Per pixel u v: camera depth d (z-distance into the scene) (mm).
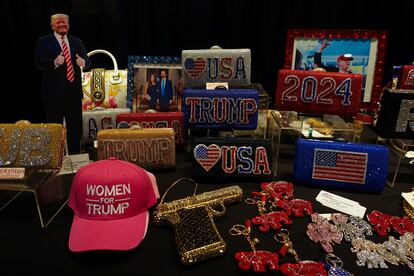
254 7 1587
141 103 1350
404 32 1515
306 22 1577
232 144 1080
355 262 784
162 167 1160
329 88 1134
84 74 1389
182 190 1065
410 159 1268
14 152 944
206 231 835
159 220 883
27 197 1018
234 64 1228
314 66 1414
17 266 800
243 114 1153
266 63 1648
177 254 798
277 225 886
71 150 1203
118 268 765
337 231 866
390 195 1053
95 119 1284
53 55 1090
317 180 1069
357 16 1532
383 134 1105
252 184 1094
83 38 1692
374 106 1404
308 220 929
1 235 866
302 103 1167
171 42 1673
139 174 901
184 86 1267
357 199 1031
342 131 1284
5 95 1814
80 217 851
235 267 769
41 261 785
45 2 1648
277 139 1293
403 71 1248
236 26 1595
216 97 1142
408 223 897
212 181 1107
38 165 945
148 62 1343
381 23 1534
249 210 971
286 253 805
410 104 1063
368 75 1384
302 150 1062
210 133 1230
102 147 1118
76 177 882
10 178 900
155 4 1605
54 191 1007
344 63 1387
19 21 1697
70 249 781
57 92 1117
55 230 885
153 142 1127
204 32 1630
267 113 1271
